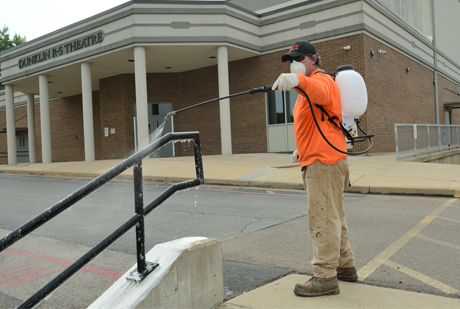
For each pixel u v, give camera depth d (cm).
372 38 1750
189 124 2203
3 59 2359
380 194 886
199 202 823
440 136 1831
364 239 488
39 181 1395
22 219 696
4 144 3394
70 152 2836
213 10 1777
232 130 2064
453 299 291
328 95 271
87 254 203
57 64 2055
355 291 306
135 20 1741
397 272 364
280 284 330
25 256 458
